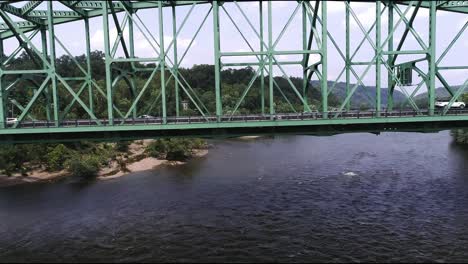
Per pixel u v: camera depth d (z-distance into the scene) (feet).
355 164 156.15
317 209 101.35
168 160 179.22
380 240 80.89
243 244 80.89
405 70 102.68
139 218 97.55
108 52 87.56
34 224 93.81
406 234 83.51
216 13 88.74
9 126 88.48
